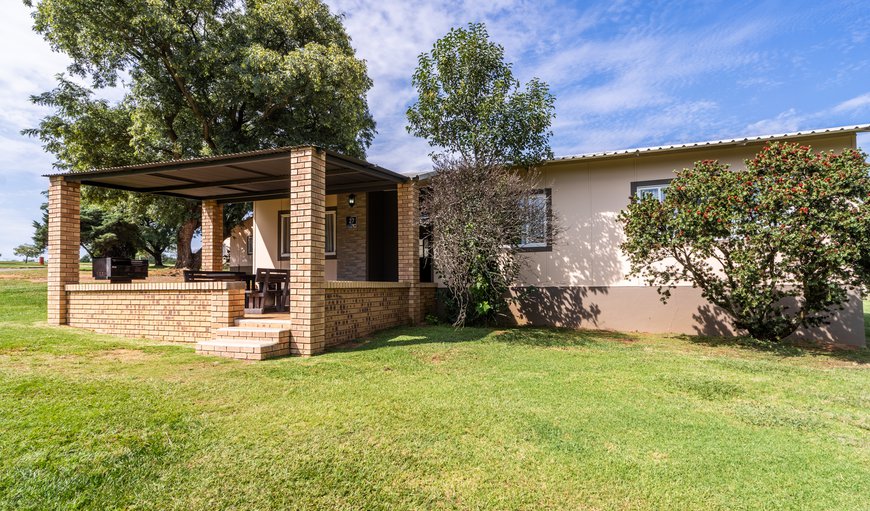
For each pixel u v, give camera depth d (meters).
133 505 2.80
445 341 8.02
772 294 7.88
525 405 4.59
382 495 2.95
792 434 3.99
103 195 17.33
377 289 9.15
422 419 4.17
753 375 5.95
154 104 16.22
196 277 9.44
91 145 16.75
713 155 9.50
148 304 8.17
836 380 5.73
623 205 10.18
